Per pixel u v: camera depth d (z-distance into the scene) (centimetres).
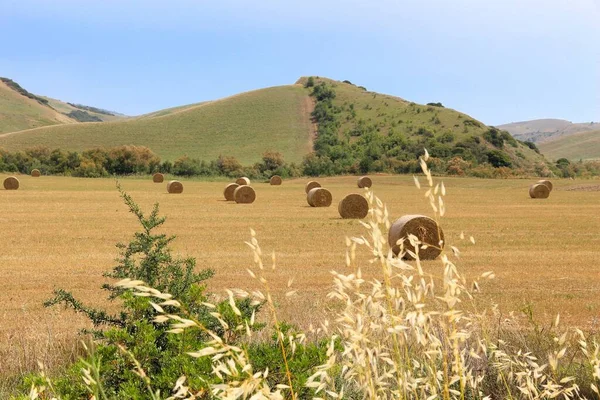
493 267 1681
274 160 11931
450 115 16225
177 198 4997
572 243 2266
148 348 365
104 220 3123
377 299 207
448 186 8031
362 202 3259
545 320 995
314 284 1394
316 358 330
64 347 677
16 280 1499
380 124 15888
